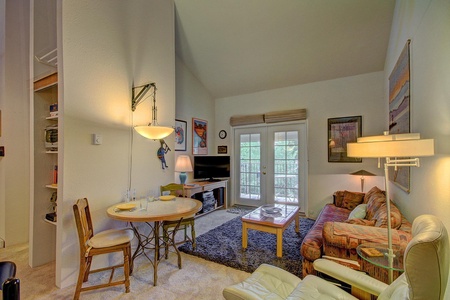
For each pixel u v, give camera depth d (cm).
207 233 349
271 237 329
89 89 232
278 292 147
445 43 148
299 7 321
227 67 462
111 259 253
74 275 219
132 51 278
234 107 546
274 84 482
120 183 262
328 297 136
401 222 204
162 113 317
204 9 349
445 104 149
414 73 211
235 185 550
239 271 240
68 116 215
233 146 550
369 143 150
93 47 236
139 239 255
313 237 228
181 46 427
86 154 229
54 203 255
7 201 266
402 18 255
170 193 317
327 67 414
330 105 439
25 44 205
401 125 254
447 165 148
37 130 244
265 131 512
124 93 268
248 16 347
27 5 199
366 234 186
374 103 402
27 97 241
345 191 389
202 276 231
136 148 282
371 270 172
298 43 376
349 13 316
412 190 217
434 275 85
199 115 517
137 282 221
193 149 498
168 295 201
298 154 475
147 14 298
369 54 372
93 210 235
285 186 490
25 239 281
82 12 226
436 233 91
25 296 198
